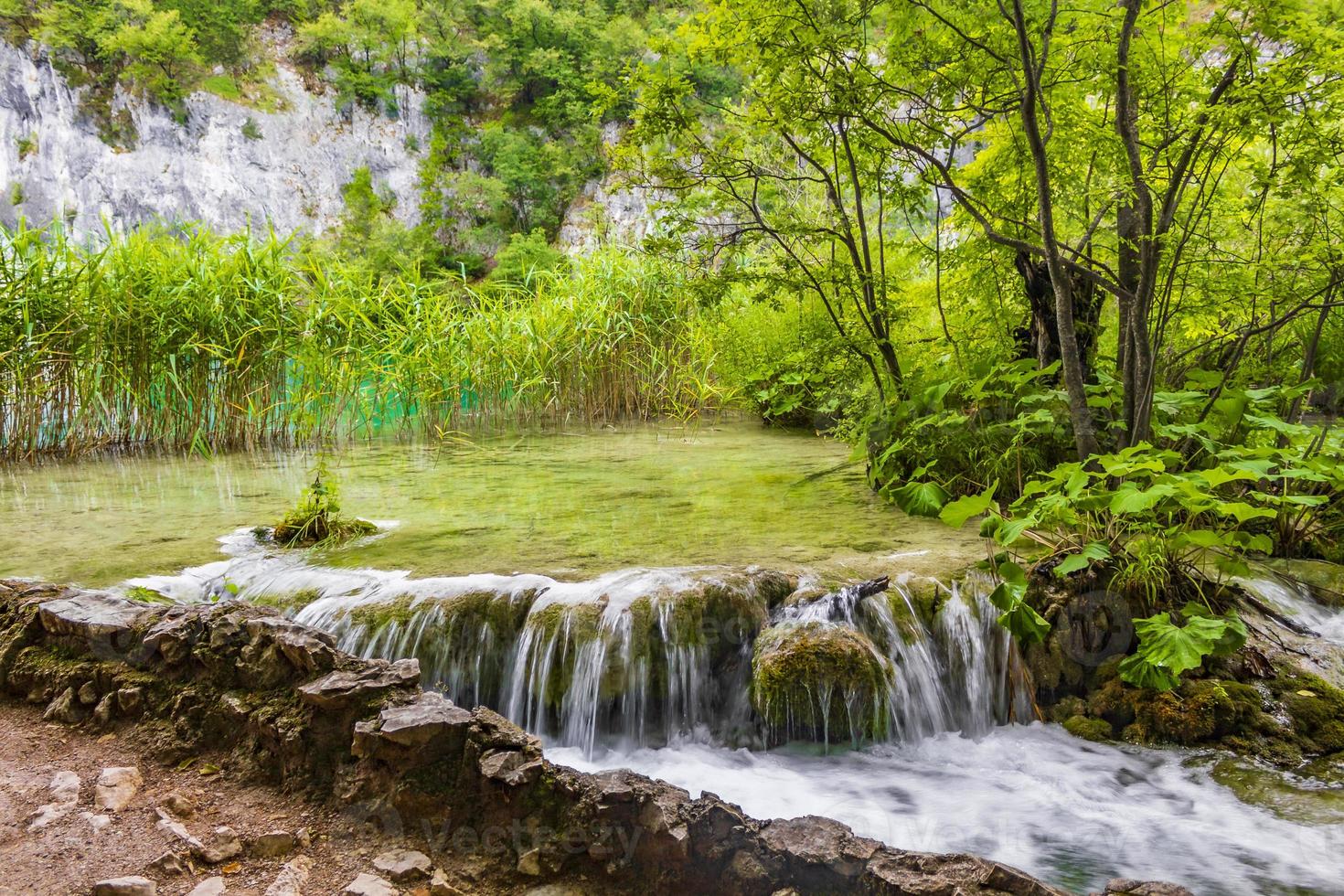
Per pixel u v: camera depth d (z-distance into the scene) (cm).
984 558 471
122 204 4684
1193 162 501
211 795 261
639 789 232
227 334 834
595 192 5116
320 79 5509
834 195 656
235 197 4931
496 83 5791
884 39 620
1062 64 564
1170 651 371
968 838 310
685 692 394
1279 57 467
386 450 877
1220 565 432
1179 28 529
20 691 326
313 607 409
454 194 5381
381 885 217
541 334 1095
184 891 214
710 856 219
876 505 609
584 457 832
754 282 689
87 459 799
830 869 211
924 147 605
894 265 908
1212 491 501
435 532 524
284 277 893
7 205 4466
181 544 497
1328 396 675
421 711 261
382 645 396
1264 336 645
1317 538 523
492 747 251
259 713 280
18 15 4694
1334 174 538
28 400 781
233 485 677
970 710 413
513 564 454
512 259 4441
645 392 1159
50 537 512
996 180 599
